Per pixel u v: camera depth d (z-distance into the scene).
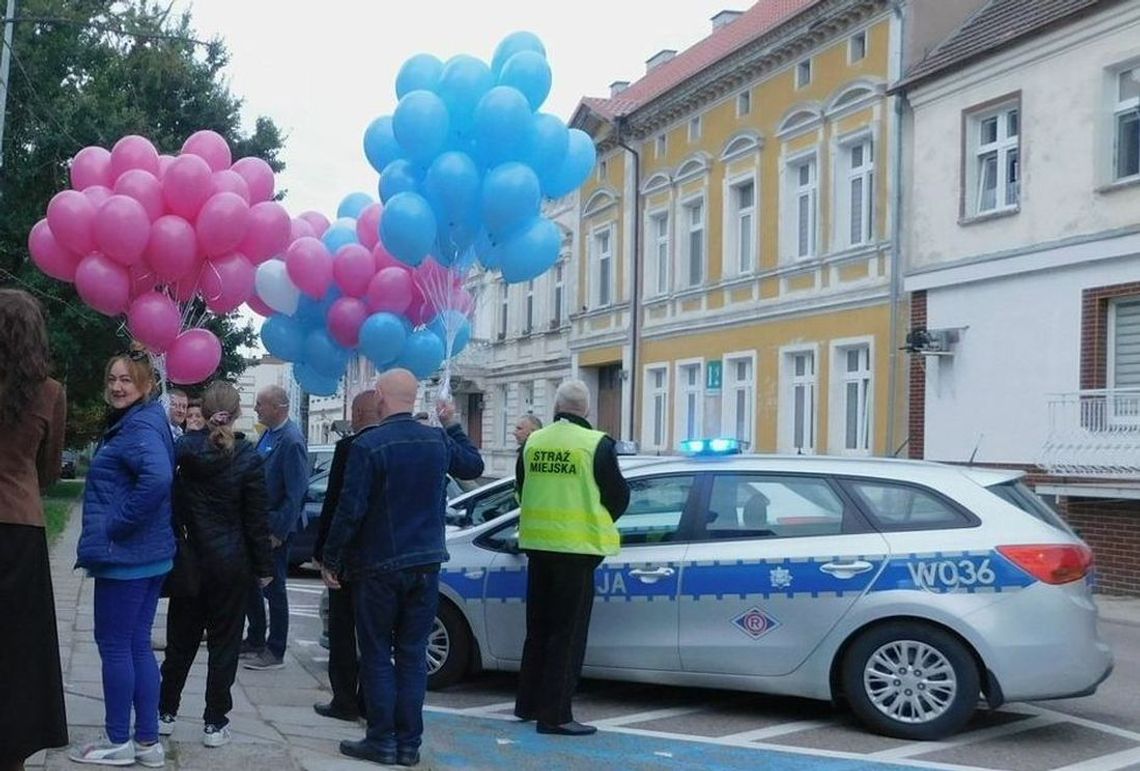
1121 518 15.75
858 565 7.05
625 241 31.19
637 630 7.43
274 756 5.73
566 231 34.66
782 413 23.97
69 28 24.30
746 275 25.36
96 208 8.82
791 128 23.84
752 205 25.69
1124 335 16.45
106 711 5.35
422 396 12.48
